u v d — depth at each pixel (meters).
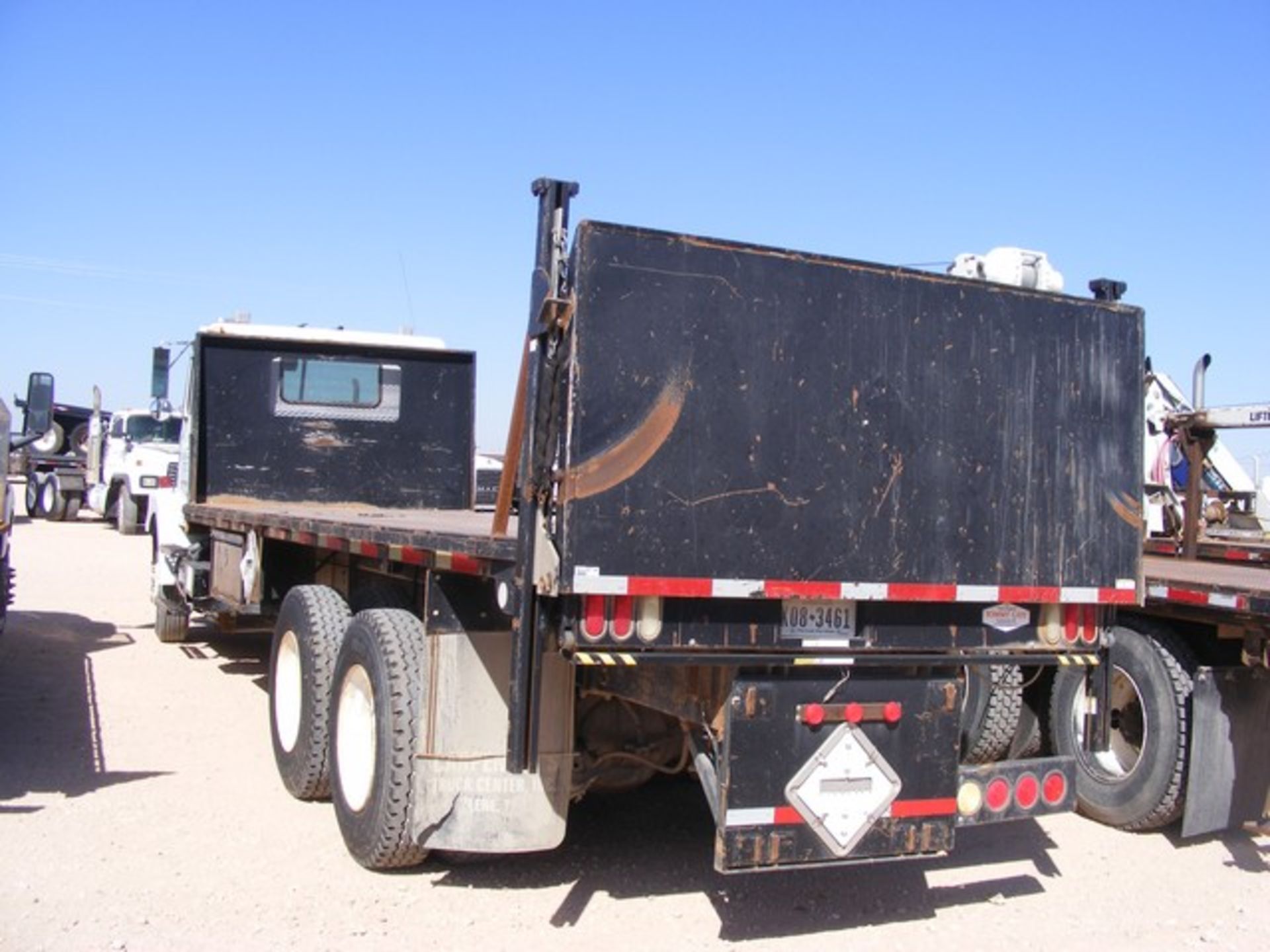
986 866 5.79
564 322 4.12
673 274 4.20
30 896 4.79
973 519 4.70
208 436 9.63
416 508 10.23
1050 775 4.81
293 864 5.32
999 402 4.78
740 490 4.27
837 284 4.49
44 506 28.28
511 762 4.15
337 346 9.98
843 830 4.41
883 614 4.56
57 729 7.64
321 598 6.47
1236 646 6.31
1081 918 5.12
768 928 4.81
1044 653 4.88
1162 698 6.24
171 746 7.38
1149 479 10.27
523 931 4.65
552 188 4.24
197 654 10.70
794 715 4.36
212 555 9.34
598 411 4.06
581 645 4.08
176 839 5.59
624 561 4.08
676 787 6.88
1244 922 5.13
